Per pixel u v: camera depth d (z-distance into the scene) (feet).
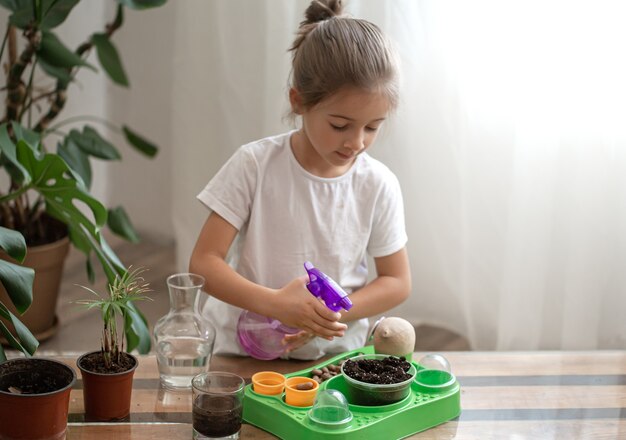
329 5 4.80
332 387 4.21
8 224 7.49
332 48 4.37
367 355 4.36
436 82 7.26
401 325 4.56
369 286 5.08
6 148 5.47
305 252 5.00
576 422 4.20
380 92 4.33
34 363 3.83
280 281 5.04
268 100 7.54
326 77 4.34
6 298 7.30
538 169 7.07
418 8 7.10
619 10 6.65
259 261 5.00
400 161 7.49
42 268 7.44
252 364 4.69
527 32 6.88
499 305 7.59
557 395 4.46
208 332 4.35
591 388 4.56
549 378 4.65
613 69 6.77
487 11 7.02
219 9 7.69
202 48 7.91
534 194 7.12
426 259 7.80
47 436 3.65
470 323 7.82
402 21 7.11
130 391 4.05
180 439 3.88
